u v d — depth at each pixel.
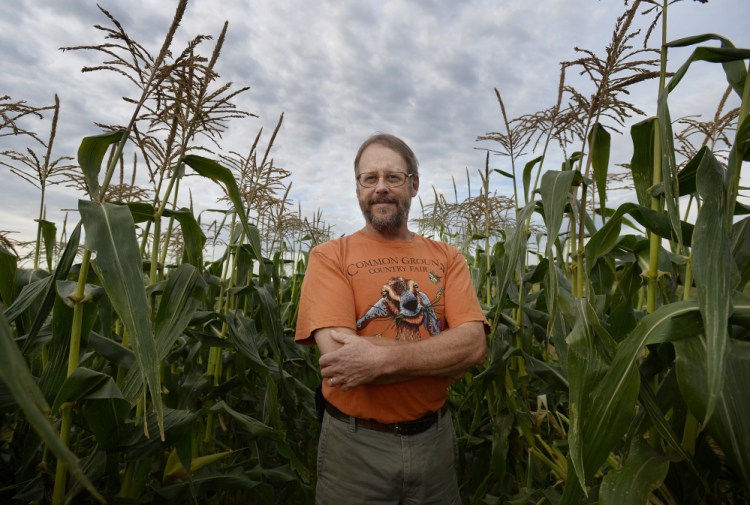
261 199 3.41
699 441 1.47
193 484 2.08
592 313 1.51
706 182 1.25
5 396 1.49
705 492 1.46
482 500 2.58
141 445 1.70
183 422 1.76
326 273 2.09
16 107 1.91
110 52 1.57
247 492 2.94
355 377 1.80
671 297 2.10
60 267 1.69
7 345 0.71
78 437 2.20
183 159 2.03
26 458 1.77
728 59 1.43
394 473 1.94
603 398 1.33
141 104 1.62
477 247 4.09
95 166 1.62
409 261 2.17
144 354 1.33
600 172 2.06
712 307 1.12
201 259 2.36
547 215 1.77
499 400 2.72
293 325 4.44
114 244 1.39
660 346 1.52
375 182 2.19
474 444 2.96
